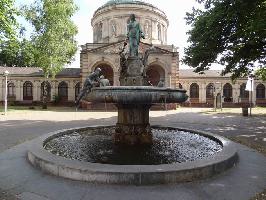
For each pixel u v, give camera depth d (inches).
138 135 365.1
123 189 210.8
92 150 345.1
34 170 256.4
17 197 202.2
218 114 1094.4
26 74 1915.6
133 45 421.4
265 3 568.4
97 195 201.9
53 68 1529.3
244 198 203.3
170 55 1587.1
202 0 745.6
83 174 223.3
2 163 286.5
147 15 1753.2
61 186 217.0
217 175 245.1
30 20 1476.4
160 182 219.6
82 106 1489.9
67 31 1549.0
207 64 775.7
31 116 967.0
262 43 670.5
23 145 377.1
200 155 323.0
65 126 651.5
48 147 356.5
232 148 304.2
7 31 940.6
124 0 1764.3
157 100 313.1
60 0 1482.5
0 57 2278.5
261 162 298.0
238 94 2022.6
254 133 540.7
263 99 2017.7
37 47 1494.8
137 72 412.2
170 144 382.3
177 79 1589.6
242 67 805.2
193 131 462.0
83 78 1556.3
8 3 903.1
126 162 295.6
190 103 1964.8
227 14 626.2
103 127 515.5
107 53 1563.7
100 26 1847.9
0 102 1909.4
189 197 201.8
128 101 307.6
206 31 685.9
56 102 1863.9
